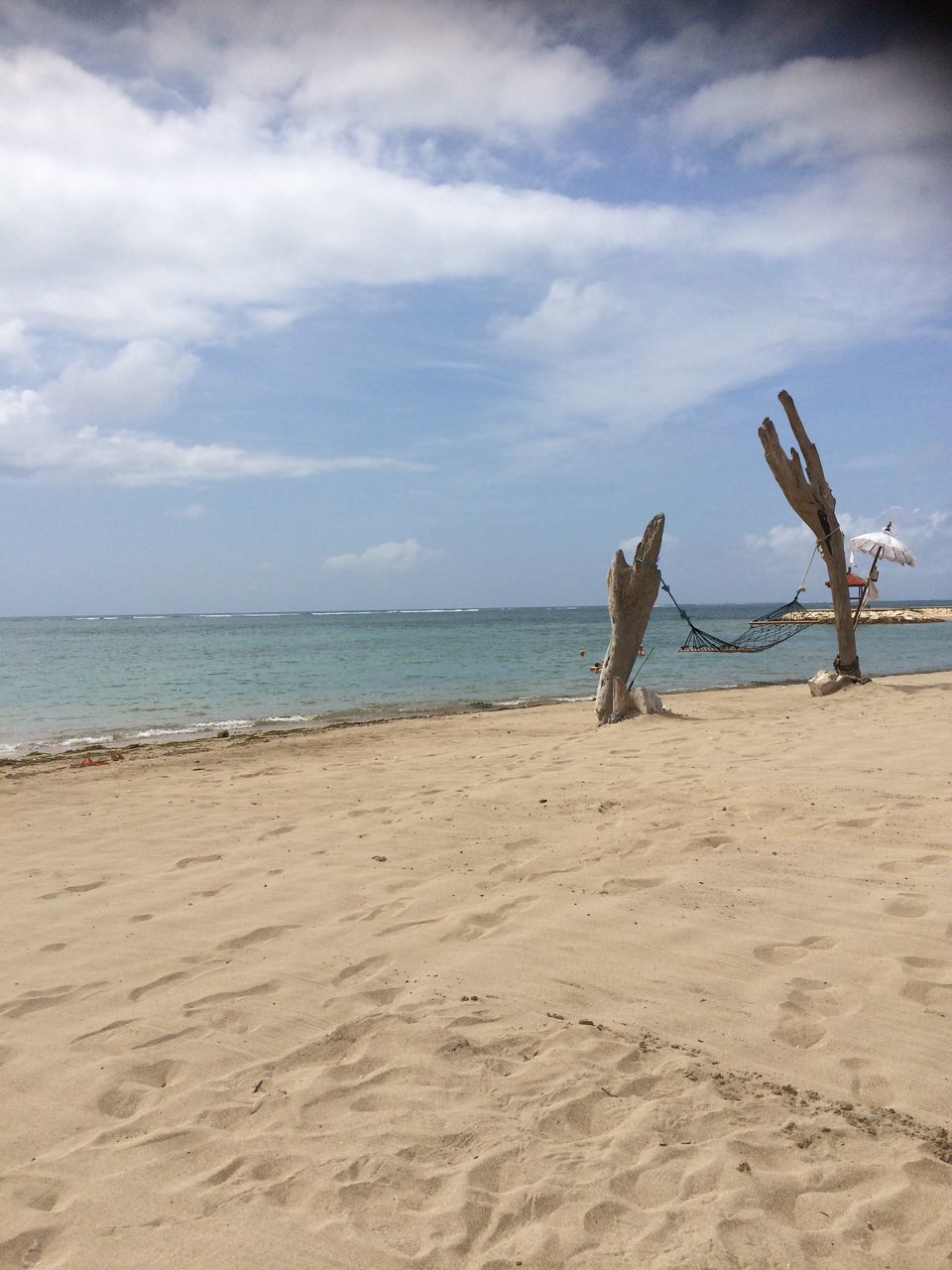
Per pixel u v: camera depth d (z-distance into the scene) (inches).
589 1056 123.0
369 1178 98.5
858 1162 98.4
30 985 153.9
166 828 267.3
